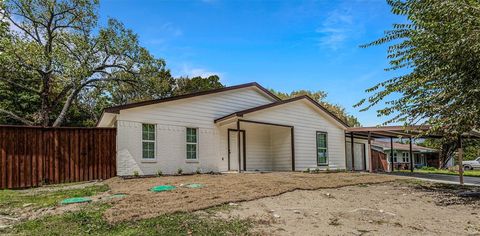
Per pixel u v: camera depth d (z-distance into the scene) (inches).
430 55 368.2
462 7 306.7
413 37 369.7
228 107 630.5
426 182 498.3
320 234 194.1
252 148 675.4
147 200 271.9
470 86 327.6
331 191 361.4
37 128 434.0
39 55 824.3
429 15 347.3
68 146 453.1
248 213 239.1
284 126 663.8
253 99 683.4
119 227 196.4
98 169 470.3
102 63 1015.6
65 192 341.1
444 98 345.1
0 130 408.8
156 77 1116.5
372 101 407.5
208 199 278.1
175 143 539.5
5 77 898.1
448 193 377.4
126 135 486.9
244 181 401.1
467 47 305.4
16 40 816.9
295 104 695.1
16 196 317.7
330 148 764.0
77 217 215.3
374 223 223.9
